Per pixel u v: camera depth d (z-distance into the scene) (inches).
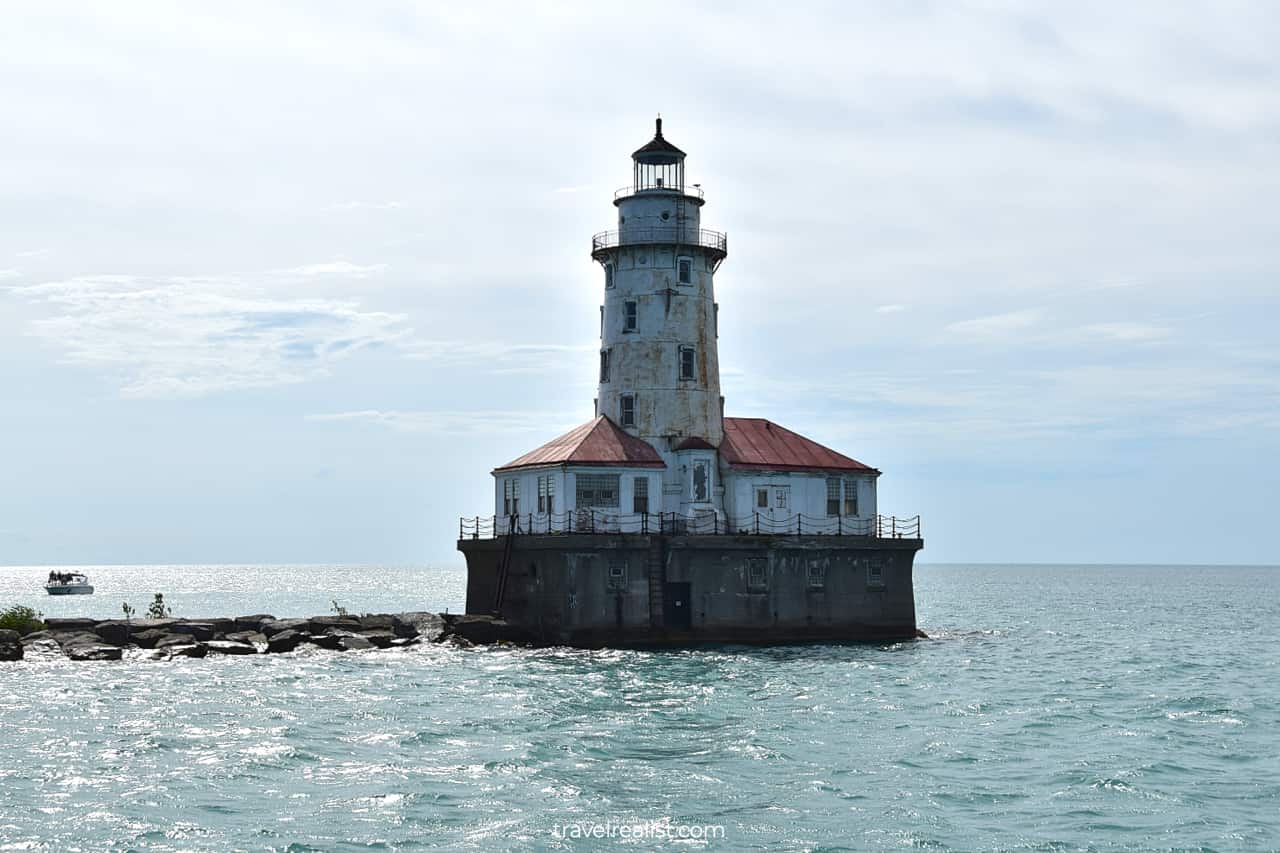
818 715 2308.1
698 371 3592.5
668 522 3405.5
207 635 3368.6
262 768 1846.7
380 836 1525.6
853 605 3472.0
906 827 1577.3
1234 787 1781.5
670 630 3282.5
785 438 3676.2
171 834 1523.1
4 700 2438.5
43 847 1473.9
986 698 2554.1
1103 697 2608.3
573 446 3410.4
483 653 3203.7
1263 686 2881.4
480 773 1822.1
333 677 2780.5
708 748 2001.7
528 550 3356.3
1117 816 1632.6
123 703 2407.7
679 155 3671.3
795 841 1523.1
